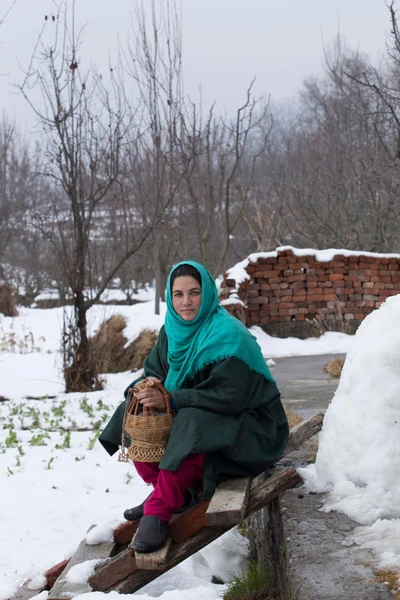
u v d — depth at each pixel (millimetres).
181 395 3299
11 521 4711
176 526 3195
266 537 3762
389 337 3270
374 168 19203
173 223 17219
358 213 20797
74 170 10234
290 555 2719
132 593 3129
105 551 3348
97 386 10242
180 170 15195
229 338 3412
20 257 33500
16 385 10719
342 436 3322
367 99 19406
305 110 29453
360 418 3244
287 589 2834
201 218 18562
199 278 3529
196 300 3496
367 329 3438
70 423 7852
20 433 7516
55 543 4293
